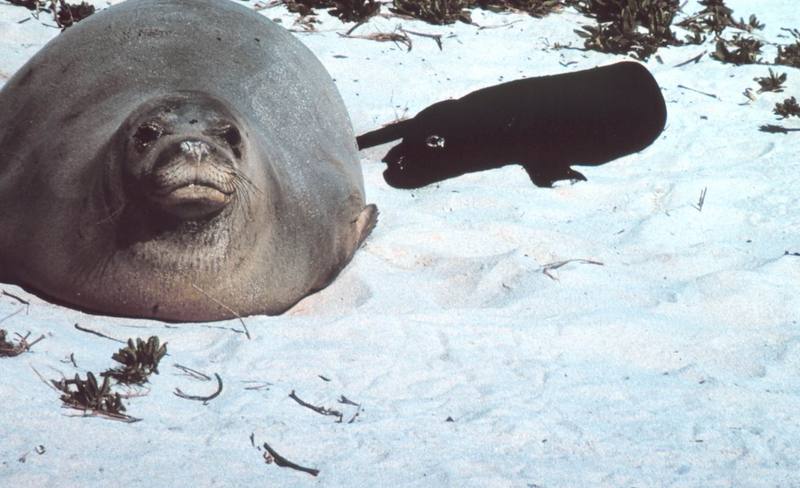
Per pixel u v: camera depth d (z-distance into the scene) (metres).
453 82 20.47
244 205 11.94
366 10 22.62
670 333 12.77
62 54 14.05
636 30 23.09
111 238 11.89
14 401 9.84
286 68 14.65
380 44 21.86
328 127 14.87
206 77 13.62
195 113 11.62
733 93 20.92
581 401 11.16
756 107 20.42
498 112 18.75
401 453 9.73
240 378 10.98
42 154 12.81
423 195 17.16
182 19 14.41
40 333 11.28
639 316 13.06
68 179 12.30
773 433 10.64
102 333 11.73
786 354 12.45
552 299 13.50
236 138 11.72
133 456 9.23
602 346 12.54
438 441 10.05
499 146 18.25
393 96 19.78
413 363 11.69
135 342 11.58
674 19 24.52
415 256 14.78
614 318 12.92
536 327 12.66
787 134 19.25
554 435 10.36
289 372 11.24
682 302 13.62
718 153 18.58
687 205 16.64
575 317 12.91
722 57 22.39
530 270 14.18
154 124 11.45
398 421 10.37
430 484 9.27
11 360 10.55
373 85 20.09
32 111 13.54
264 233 12.38
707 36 23.81
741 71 21.86
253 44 14.59
